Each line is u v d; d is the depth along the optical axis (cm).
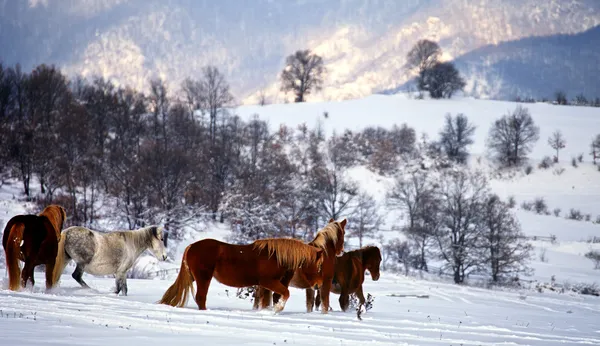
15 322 1048
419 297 3042
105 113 8988
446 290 3538
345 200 7100
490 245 5444
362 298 1698
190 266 1427
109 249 1647
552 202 8825
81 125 7662
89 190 6456
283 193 6291
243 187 6284
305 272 1477
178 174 6134
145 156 6350
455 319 1695
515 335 1346
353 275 1659
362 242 6316
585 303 3475
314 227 6375
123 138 8612
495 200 6128
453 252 5447
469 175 9506
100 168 6438
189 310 1338
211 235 5941
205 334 1061
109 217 5591
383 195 8194
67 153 7056
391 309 2023
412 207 7044
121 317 1170
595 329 1788
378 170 9212
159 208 5609
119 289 1675
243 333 1091
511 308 2686
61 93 9725
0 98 8544
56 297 1412
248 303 1725
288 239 1473
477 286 4953
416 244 5966
